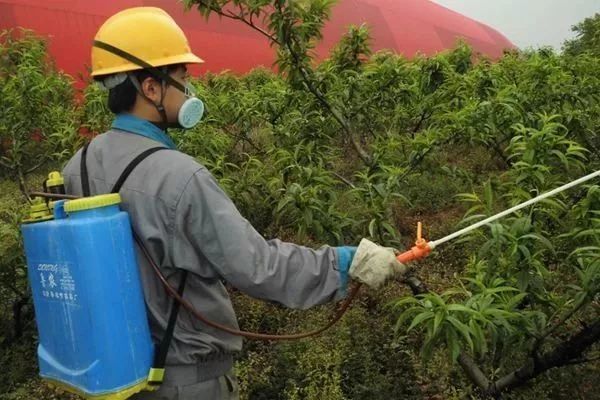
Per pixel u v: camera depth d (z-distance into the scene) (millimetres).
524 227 2252
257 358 3600
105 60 1845
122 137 1863
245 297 4191
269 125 5504
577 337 2432
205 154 4750
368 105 4871
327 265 1825
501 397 2816
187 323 1849
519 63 6293
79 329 1673
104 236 1644
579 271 2324
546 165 2816
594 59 6137
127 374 1681
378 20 25766
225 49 21328
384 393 3213
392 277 1848
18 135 5828
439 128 4359
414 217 5547
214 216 1714
